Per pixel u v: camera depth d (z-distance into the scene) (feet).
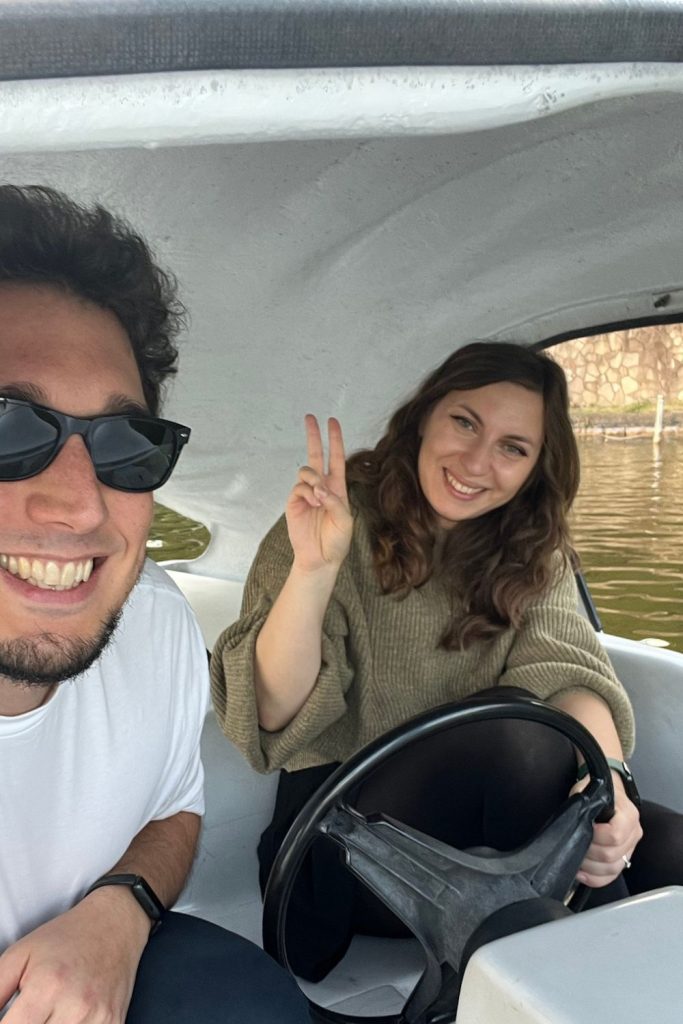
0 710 1.98
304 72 1.25
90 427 1.82
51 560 1.82
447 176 3.13
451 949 2.35
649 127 2.83
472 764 3.05
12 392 1.77
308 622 3.28
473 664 3.61
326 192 3.12
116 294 1.93
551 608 3.67
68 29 1.14
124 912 2.19
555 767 3.10
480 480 3.48
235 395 4.16
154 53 1.17
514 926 2.27
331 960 3.29
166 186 2.93
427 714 2.49
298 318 3.77
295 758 3.58
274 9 1.20
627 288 3.84
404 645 3.54
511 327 4.07
